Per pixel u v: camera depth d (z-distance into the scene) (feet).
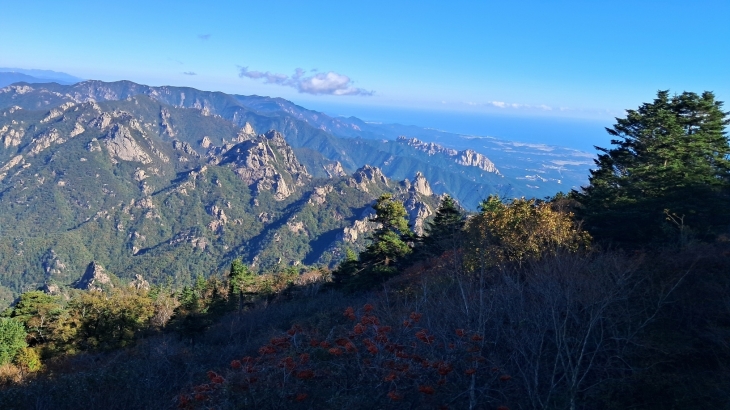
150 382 40.70
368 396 25.81
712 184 61.21
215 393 27.53
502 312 33.96
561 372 29.48
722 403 25.04
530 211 54.85
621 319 31.50
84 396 38.52
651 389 27.14
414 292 56.85
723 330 29.25
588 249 50.06
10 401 37.81
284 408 25.86
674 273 36.50
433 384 26.20
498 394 27.71
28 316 107.34
